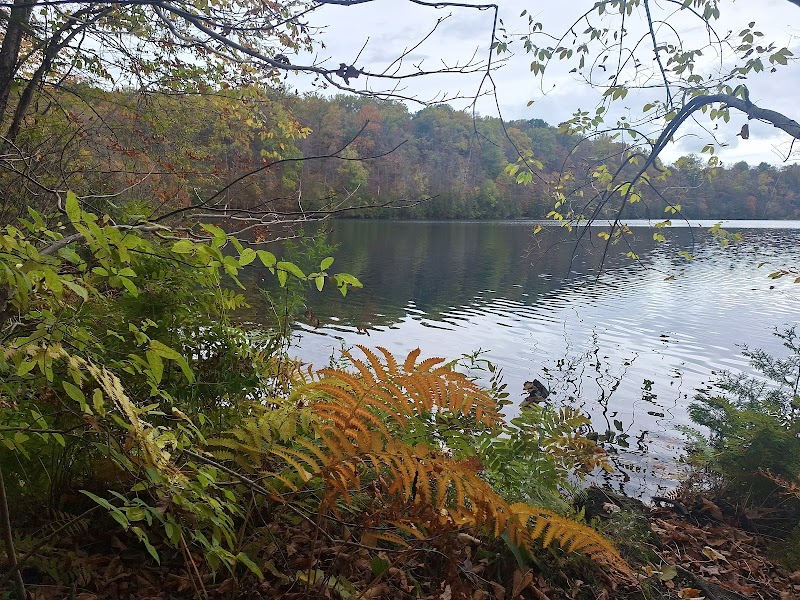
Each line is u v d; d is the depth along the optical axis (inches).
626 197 201.0
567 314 711.1
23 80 197.0
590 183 219.5
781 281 1071.0
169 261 86.7
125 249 49.9
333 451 68.4
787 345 270.7
